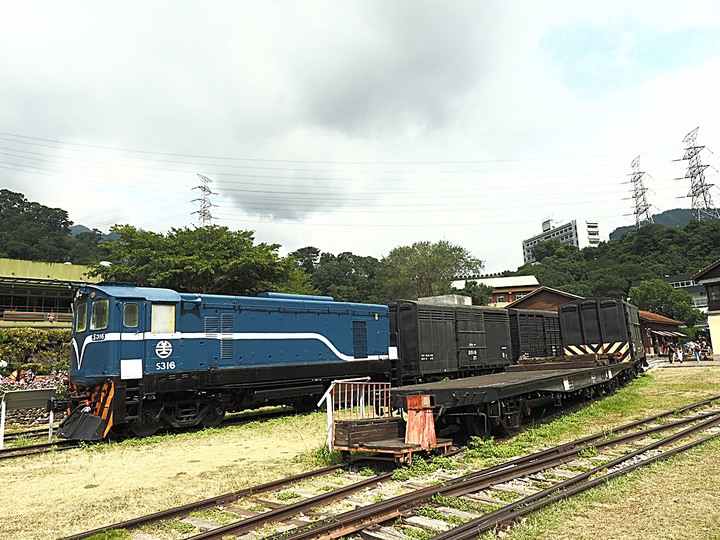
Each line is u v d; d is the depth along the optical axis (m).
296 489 7.06
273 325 14.61
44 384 16.03
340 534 5.12
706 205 91.62
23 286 29.16
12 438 12.41
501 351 21.61
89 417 11.43
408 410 8.48
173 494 7.05
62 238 76.25
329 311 16.03
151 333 12.12
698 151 92.62
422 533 5.20
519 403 10.82
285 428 12.66
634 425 11.02
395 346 17.73
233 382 13.41
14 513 6.48
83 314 12.45
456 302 22.28
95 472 8.69
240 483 7.53
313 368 15.22
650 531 5.03
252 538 5.27
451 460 8.39
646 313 44.16
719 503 5.74
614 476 6.84
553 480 7.08
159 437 11.76
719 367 25.91
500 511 5.57
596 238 141.62
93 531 5.47
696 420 11.49
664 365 30.11
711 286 36.94
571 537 4.97
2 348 23.62
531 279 66.75
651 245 90.12
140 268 24.61
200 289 25.48
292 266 28.61
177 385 12.37
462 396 9.01
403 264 58.06
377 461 8.40
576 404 14.80
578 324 21.19
